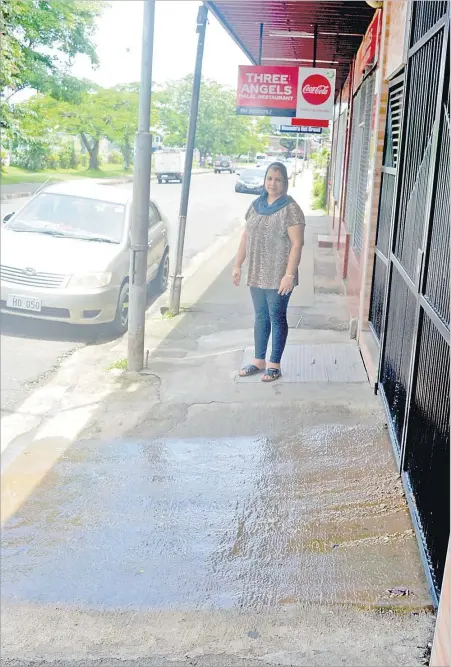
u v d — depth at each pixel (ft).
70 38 63.72
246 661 9.06
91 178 98.78
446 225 9.77
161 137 182.19
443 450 9.46
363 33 33.40
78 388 19.97
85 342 25.44
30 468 15.16
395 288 15.76
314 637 9.46
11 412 18.53
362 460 14.65
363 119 30.09
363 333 22.65
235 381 19.65
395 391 15.11
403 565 10.96
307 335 24.58
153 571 11.24
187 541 12.05
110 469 15.01
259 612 10.07
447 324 9.23
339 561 11.17
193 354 23.00
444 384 9.47
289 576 10.87
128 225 28.55
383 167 20.99
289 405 17.74
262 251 18.78
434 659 8.12
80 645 9.55
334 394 18.29
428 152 11.84
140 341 21.04
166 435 16.55
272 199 18.60
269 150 283.59
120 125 100.01
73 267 25.50
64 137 98.48
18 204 68.59
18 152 90.84
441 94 10.37
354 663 8.90
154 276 32.17
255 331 19.99
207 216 70.38
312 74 34.47
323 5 27.71
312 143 224.12
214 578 10.94
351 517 12.46
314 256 44.45
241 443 15.84
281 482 13.99
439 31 11.05
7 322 27.45
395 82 18.89
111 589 10.82
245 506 13.12
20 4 54.60
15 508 13.50
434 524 10.05
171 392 19.25
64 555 11.80
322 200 86.12
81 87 80.12
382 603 10.06
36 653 9.37
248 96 34.78
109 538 12.29
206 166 220.64
